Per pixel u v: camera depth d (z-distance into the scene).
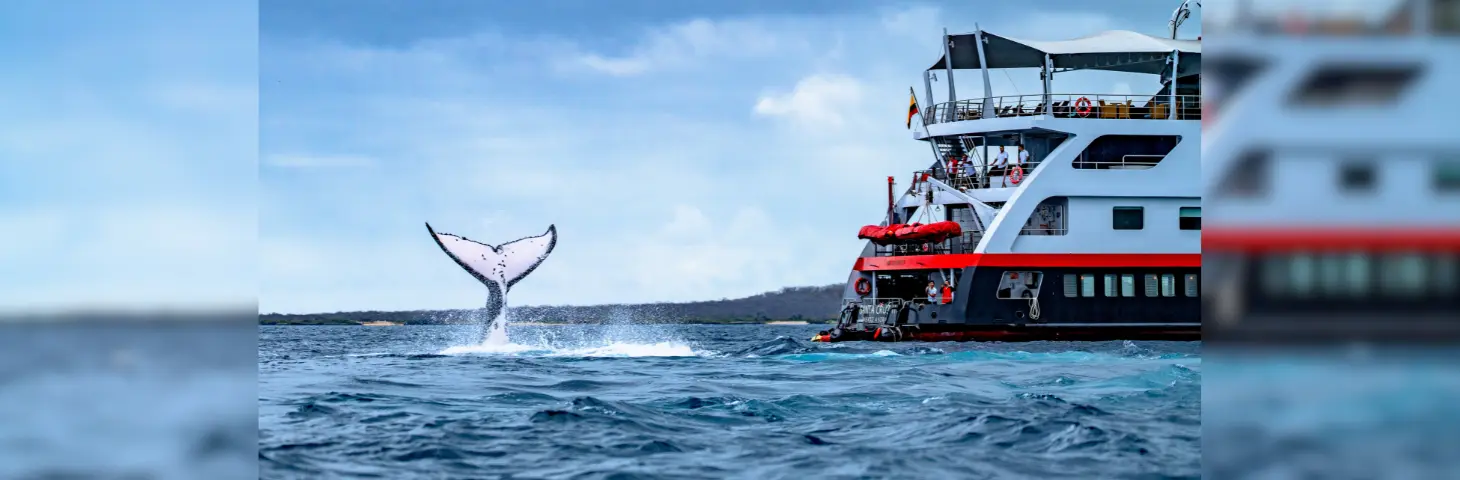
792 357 34.59
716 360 32.81
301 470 14.86
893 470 14.84
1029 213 45.06
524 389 23.84
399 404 21.12
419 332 73.00
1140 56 48.53
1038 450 16.17
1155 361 32.09
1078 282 44.97
